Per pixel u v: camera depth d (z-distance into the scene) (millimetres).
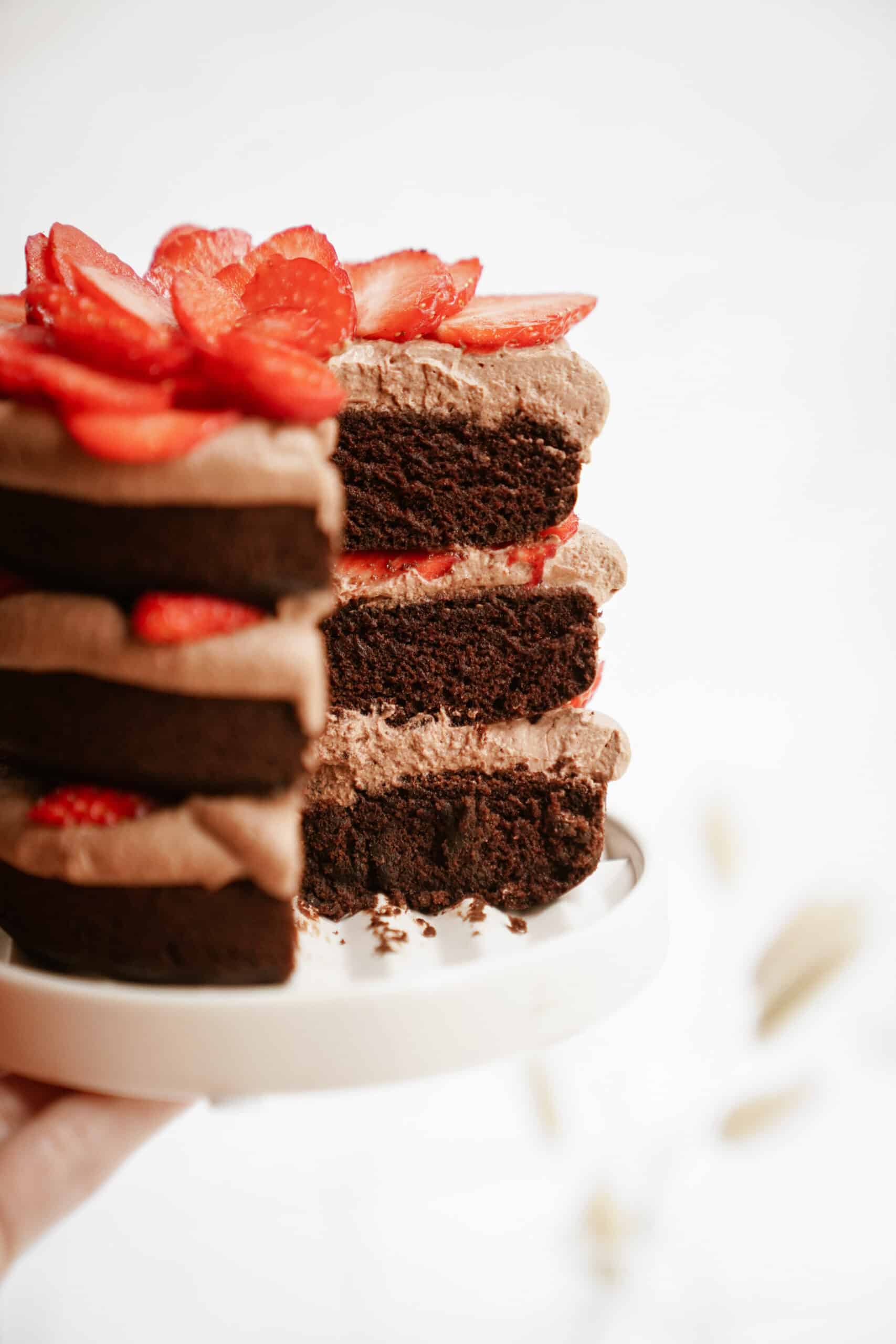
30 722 467
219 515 451
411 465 523
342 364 514
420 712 545
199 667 455
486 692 543
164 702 461
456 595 537
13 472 452
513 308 539
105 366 450
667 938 522
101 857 469
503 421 521
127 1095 471
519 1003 476
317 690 462
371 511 525
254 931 478
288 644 460
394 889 551
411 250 526
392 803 548
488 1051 473
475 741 546
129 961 480
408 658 540
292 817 475
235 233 522
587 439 522
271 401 451
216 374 452
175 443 444
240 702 461
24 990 466
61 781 481
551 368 518
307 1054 463
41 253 508
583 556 536
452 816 547
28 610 460
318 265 491
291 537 453
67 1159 486
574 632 539
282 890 473
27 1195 479
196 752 465
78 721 464
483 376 518
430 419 520
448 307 521
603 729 547
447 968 475
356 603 535
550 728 549
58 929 480
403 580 534
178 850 469
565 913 542
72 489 449
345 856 550
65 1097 493
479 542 530
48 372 446
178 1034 460
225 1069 462
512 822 551
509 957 480
